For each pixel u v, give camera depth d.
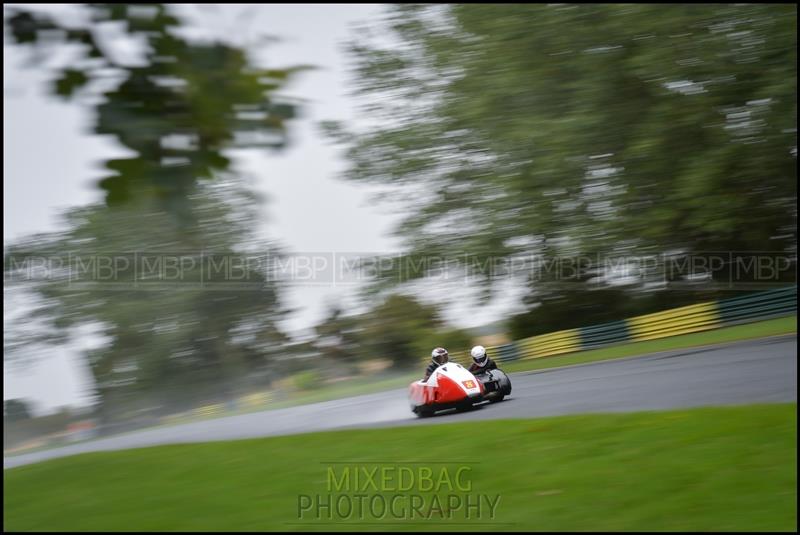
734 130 97.75
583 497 25.84
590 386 55.62
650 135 99.44
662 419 33.00
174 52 14.32
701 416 32.38
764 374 43.97
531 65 106.56
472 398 52.03
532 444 33.09
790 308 84.62
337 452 37.75
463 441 35.88
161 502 32.22
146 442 78.19
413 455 34.84
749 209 103.44
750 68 96.06
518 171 110.81
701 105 98.12
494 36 107.06
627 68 101.38
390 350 159.75
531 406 48.78
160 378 191.75
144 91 14.25
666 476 26.33
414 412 55.06
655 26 97.00
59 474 42.00
